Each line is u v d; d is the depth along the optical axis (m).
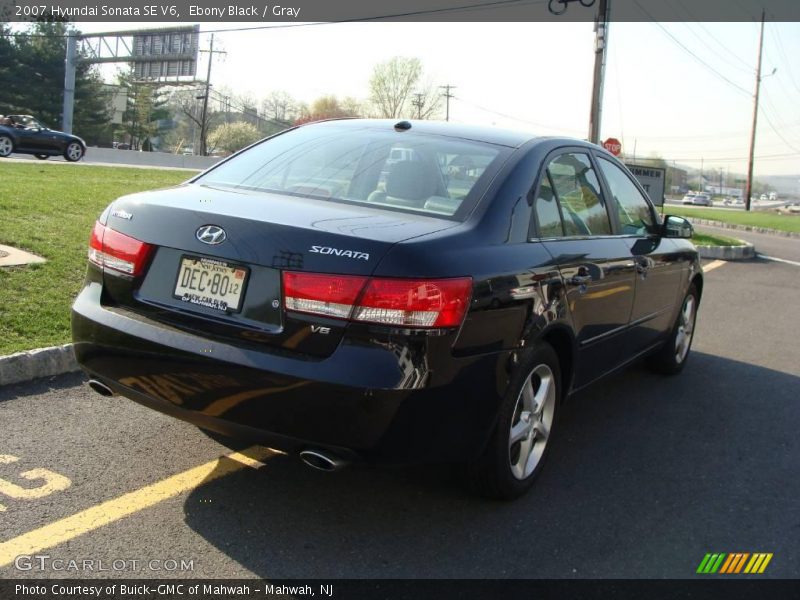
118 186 13.45
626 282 4.40
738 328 8.20
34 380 4.64
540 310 3.39
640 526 3.43
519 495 3.61
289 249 2.82
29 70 57.94
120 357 3.11
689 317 6.10
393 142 3.88
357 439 2.74
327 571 2.88
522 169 3.64
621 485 3.87
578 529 3.36
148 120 80.62
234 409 2.86
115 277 3.22
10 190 10.27
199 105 93.88
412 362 2.75
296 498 3.44
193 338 2.94
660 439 4.59
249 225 2.93
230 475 3.62
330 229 2.88
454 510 3.44
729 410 5.25
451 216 3.27
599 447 4.39
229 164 4.03
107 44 44.62
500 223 3.32
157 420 4.22
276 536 3.11
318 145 4.00
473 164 3.62
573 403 5.19
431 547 3.11
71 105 38.97
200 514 3.24
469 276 2.94
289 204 3.24
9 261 6.39
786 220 37.69
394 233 2.93
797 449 4.57
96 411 4.28
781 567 3.15
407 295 2.73
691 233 5.07
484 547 3.14
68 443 3.83
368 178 3.59
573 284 3.69
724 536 3.39
